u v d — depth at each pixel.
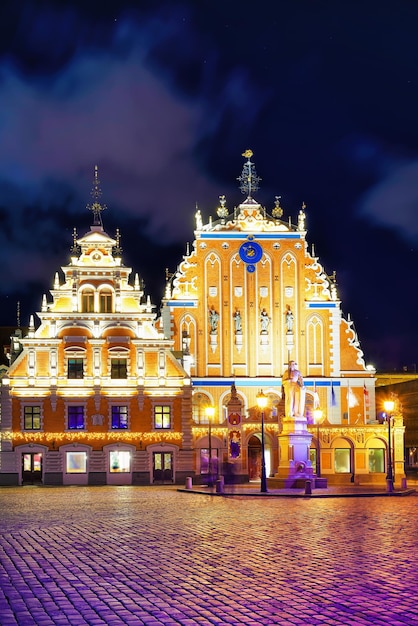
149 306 82.06
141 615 15.52
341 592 17.44
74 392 79.31
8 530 30.78
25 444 77.94
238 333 88.62
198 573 20.06
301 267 90.12
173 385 80.69
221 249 89.69
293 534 28.14
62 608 16.25
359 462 80.44
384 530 29.28
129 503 46.00
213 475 78.38
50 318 80.12
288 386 61.84
